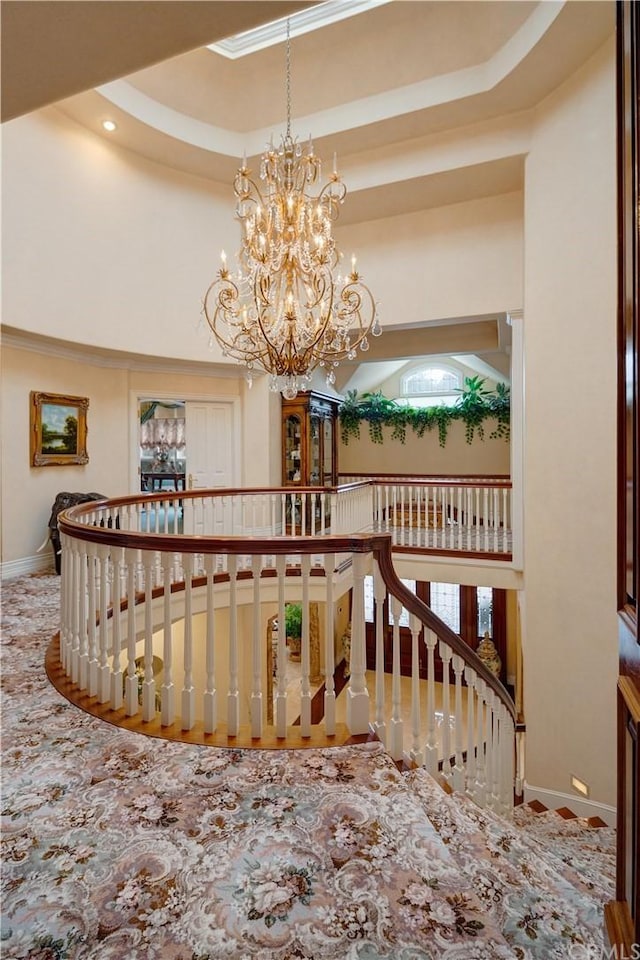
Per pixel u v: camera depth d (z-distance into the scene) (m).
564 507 4.07
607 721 3.67
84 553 2.52
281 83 5.01
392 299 5.80
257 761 1.92
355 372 9.18
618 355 1.37
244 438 6.80
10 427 4.81
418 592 8.19
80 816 1.60
